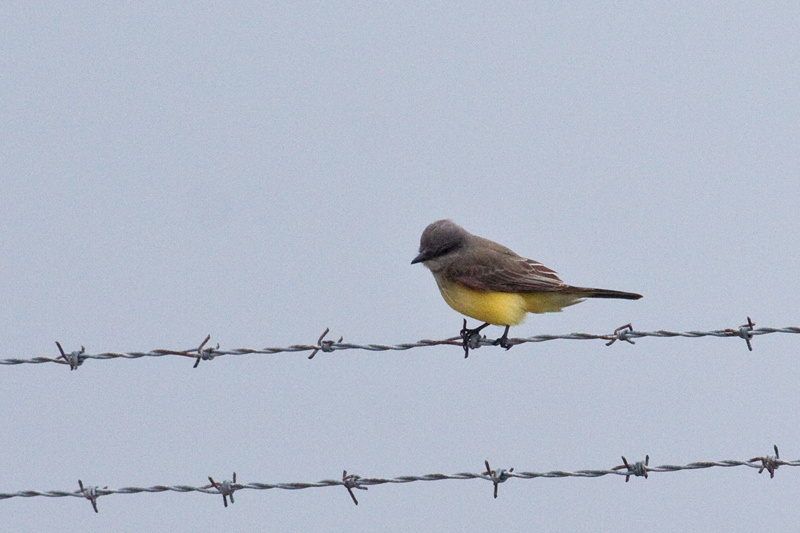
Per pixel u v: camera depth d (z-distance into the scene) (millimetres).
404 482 9883
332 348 11031
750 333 10680
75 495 10133
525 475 9781
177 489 10109
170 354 10969
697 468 9664
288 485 9992
